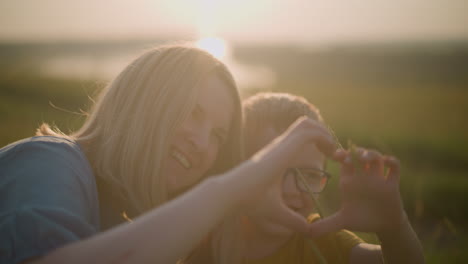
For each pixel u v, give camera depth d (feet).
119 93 3.92
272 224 4.42
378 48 366.63
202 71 3.82
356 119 57.11
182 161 3.76
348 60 240.94
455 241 10.14
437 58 229.04
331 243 4.42
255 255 4.68
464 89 117.60
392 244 3.16
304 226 3.00
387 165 2.98
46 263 1.89
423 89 117.60
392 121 58.49
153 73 3.83
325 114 61.05
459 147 37.01
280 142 2.58
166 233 1.94
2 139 27.61
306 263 4.44
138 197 3.65
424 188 21.07
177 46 4.09
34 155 2.81
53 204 2.45
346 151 3.04
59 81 82.48
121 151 3.70
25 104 57.82
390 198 2.93
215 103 3.89
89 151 3.70
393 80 151.74
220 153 4.50
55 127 4.21
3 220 2.30
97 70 139.74
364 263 4.09
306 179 4.56
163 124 3.63
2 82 76.28
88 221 2.92
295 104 5.13
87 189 2.95
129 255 1.89
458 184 22.34
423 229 14.05
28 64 156.46
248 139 4.95
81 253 1.89
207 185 2.14
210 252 4.53
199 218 2.02
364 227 3.00
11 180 2.57
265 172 2.32
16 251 2.16
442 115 67.77
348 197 3.02
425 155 34.71
